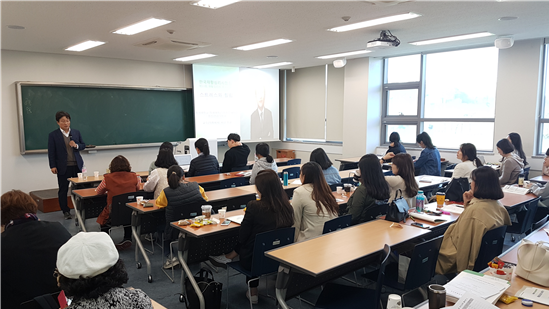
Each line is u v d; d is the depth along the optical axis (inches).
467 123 274.4
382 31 201.0
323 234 107.7
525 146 242.7
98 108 281.4
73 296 47.9
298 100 390.6
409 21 182.7
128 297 49.3
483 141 267.7
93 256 47.1
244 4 148.6
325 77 361.1
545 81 237.5
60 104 263.9
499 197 101.3
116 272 49.2
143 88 302.2
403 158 134.2
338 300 88.7
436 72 287.3
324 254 88.5
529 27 199.0
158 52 260.2
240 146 231.5
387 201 130.8
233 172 224.2
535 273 73.3
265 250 102.1
